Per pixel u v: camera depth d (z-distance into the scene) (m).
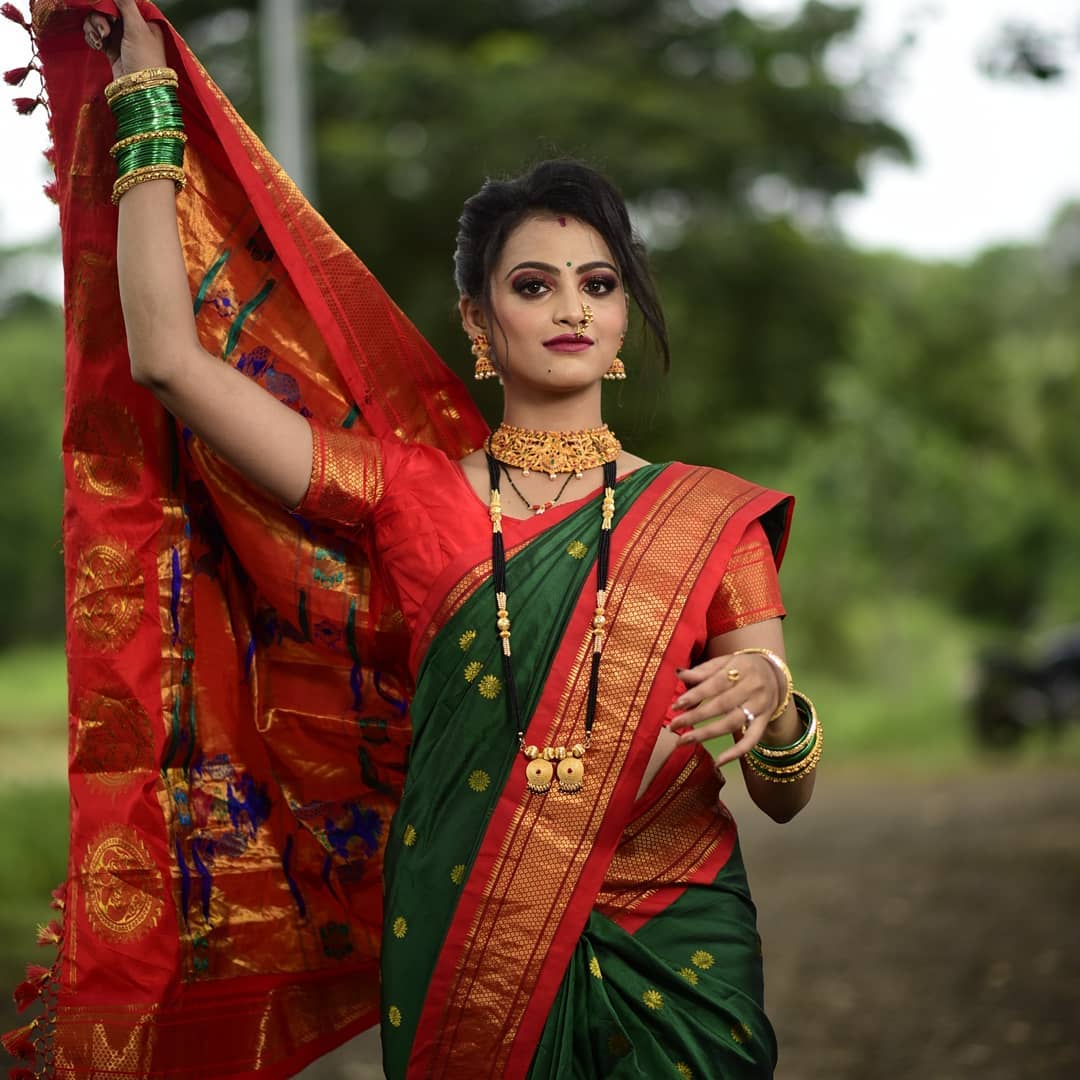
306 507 2.94
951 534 28.34
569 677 2.80
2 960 6.78
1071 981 6.45
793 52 24.55
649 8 24.84
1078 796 13.48
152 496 3.13
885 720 23.02
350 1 24.33
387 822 3.27
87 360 3.11
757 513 2.92
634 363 3.40
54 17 3.03
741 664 2.69
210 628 3.20
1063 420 38.66
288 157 12.43
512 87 21.84
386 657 3.17
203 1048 3.11
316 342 3.23
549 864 2.75
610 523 2.88
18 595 39.53
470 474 3.02
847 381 26.84
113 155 2.94
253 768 3.23
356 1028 3.28
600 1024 2.72
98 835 3.06
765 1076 2.79
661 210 23.69
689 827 2.90
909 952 7.26
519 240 2.96
